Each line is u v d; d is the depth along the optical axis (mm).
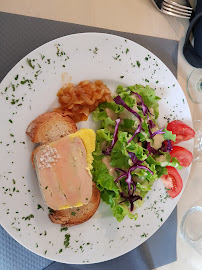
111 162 249
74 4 242
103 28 251
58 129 225
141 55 249
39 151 216
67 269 250
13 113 216
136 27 262
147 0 264
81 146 225
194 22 262
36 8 232
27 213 224
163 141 266
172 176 269
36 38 233
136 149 243
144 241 269
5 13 224
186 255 289
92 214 241
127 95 245
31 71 218
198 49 269
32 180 224
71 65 231
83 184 225
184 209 288
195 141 288
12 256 233
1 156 214
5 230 230
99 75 242
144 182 257
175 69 278
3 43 225
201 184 293
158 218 266
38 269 241
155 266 278
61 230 235
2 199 216
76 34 225
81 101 231
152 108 261
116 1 253
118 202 251
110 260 264
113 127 249
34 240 226
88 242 244
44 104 226
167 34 274
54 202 219
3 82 210
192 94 285
